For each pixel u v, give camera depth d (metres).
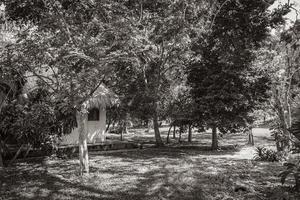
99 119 19.89
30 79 14.11
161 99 20.62
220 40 16.50
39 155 14.84
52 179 10.35
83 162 11.08
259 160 15.23
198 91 19.55
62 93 9.24
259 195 8.70
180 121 20.78
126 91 20.03
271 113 20.52
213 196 8.57
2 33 10.98
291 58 17.56
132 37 8.95
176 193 8.79
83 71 9.13
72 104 9.26
